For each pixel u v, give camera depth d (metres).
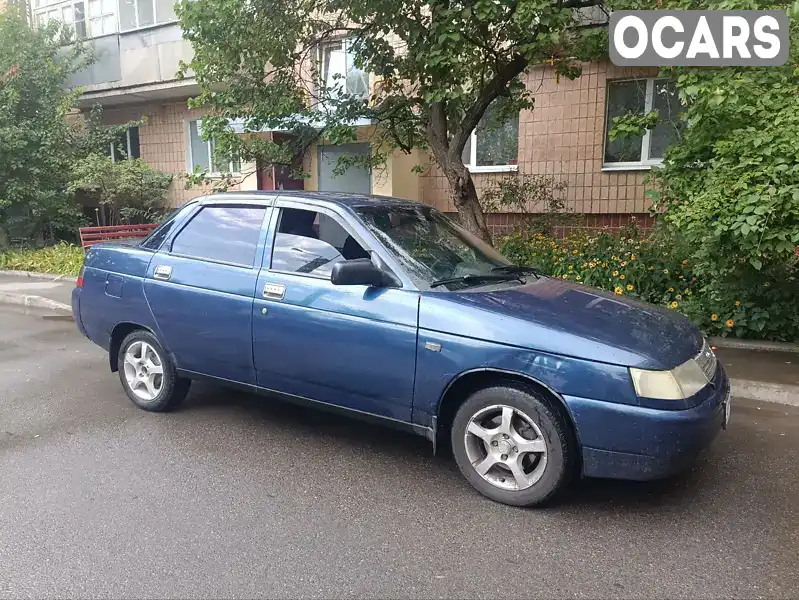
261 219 4.63
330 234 4.31
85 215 16.31
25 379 6.16
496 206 11.56
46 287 11.42
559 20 6.45
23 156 14.28
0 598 2.80
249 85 8.20
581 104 11.36
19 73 14.19
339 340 4.01
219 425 4.93
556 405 3.48
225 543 3.26
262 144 8.45
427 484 3.93
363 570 3.03
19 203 14.65
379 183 12.70
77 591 2.85
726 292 6.92
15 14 14.89
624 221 11.31
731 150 5.84
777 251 5.72
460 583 2.92
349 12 7.39
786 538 3.30
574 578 2.96
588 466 3.39
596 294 4.22
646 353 3.34
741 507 3.63
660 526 3.43
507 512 3.58
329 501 3.71
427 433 3.82
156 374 5.13
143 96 15.53
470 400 3.69
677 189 6.42
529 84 11.65
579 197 11.59
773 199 5.48
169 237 5.07
